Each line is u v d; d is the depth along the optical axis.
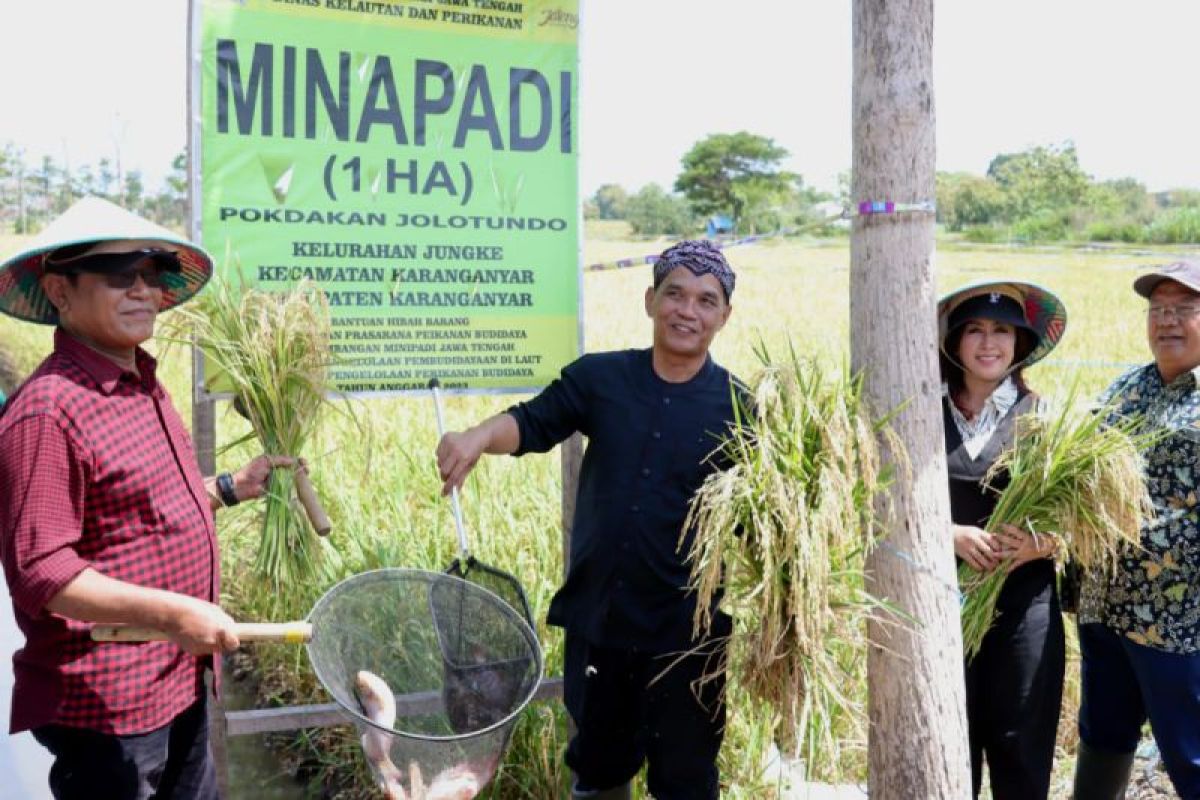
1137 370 3.53
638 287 19.55
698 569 2.59
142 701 2.51
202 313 3.23
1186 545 3.22
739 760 3.96
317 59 3.40
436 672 2.85
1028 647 3.19
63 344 2.45
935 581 2.82
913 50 2.68
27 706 2.46
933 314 2.79
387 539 4.91
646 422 3.00
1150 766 4.28
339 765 4.36
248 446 6.74
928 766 2.84
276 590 3.33
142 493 2.45
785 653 2.60
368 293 3.53
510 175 3.66
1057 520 3.08
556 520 5.31
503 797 3.96
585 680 3.09
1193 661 3.24
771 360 2.86
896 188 2.71
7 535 2.28
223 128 3.32
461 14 3.55
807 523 2.57
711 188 73.06
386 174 3.51
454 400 8.02
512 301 3.70
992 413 3.36
